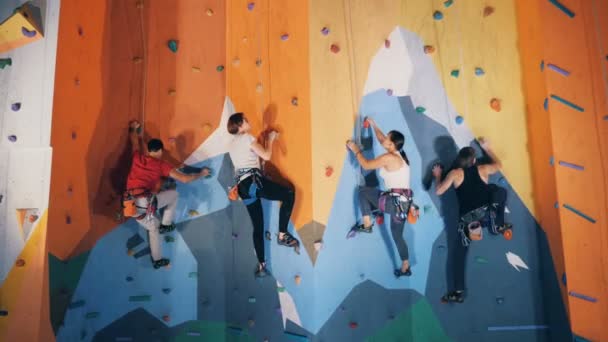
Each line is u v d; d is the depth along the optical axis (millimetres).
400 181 3342
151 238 3637
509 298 3500
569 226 3068
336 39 3740
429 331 3549
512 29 3664
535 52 3387
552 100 3156
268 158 3451
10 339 3070
